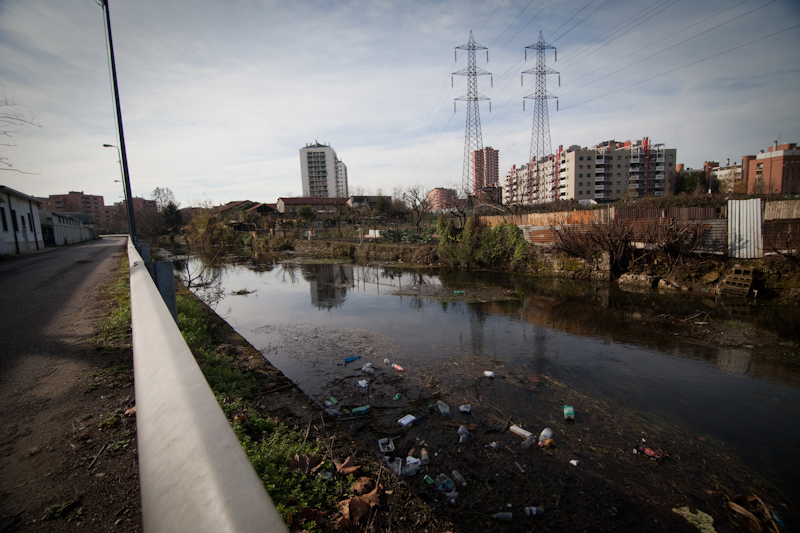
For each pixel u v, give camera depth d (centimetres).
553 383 628
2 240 1809
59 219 3278
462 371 675
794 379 636
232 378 513
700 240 1292
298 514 245
